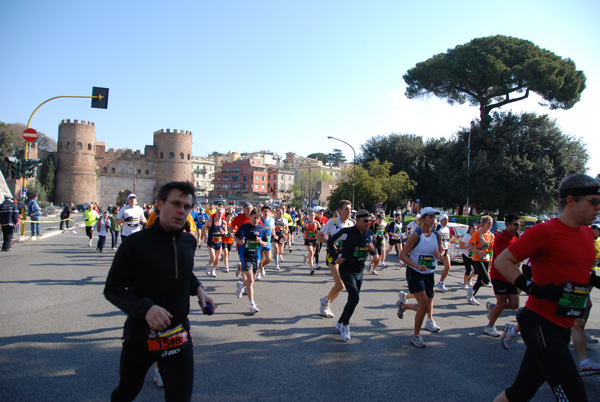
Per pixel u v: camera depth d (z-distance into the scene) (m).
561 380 2.83
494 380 4.61
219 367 4.77
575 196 3.02
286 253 17.97
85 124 85.44
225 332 6.13
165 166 95.56
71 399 3.88
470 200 40.34
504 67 37.34
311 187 115.25
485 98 41.72
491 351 5.61
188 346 2.81
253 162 136.62
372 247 6.15
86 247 17.53
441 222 11.41
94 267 11.91
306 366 4.87
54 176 84.12
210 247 11.02
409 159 55.94
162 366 2.74
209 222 11.14
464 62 39.88
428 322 6.50
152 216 7.20
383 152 58.78
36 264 12.20
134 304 2.58
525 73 36.44
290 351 5.38
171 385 2.66
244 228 7.34
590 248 3.08
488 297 9.45
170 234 2.88
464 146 41.12
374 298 8.84
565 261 3.01
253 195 124.62
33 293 8.35
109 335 5.78
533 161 37.22
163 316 2.56
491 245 8.56
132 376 2.83
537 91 37.53
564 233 3.04
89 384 4.21
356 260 6.10
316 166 143.88
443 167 43.69
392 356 5.30
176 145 95.88
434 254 5.96
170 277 2.78
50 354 5.02
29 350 5.14
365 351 5.46
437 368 4.93
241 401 3.93
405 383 4.46
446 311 7.93
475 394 4.23
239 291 8.28
